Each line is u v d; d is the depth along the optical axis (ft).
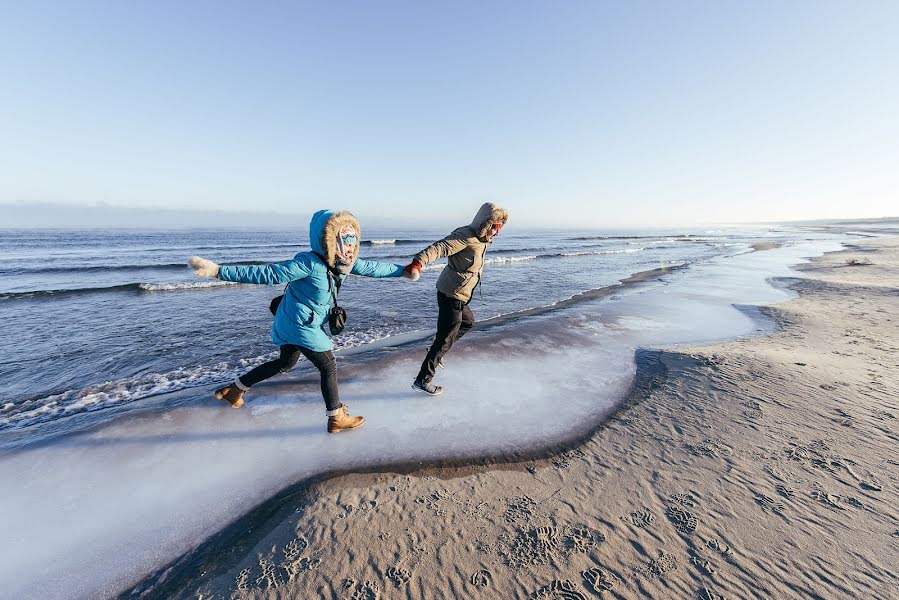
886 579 5.82
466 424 11.14
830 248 94.53
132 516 7.68
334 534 7.02
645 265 62.49
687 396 12.60
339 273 9.10
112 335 22.47
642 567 6.22
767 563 6.22
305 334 9.30
